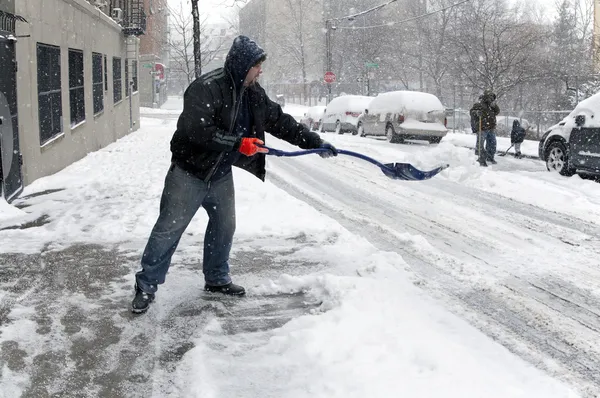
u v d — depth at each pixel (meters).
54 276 5.62
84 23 15.83
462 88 42.47
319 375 3.63
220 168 4.76
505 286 5.55
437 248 6.93
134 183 10.94
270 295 5.16
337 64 66.94
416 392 3.40
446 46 52.19
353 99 27.98
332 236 7.09
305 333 4.18
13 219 7.96
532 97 42.00
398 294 5.04
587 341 4.37
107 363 3.88
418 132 20.91
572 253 6.76
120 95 23.14
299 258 6.20
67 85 13.80
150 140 21.48
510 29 32.59
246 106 4.67
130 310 4.79
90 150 16.59
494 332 4.49
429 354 3.83
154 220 7.71
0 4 9.34
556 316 4.84
